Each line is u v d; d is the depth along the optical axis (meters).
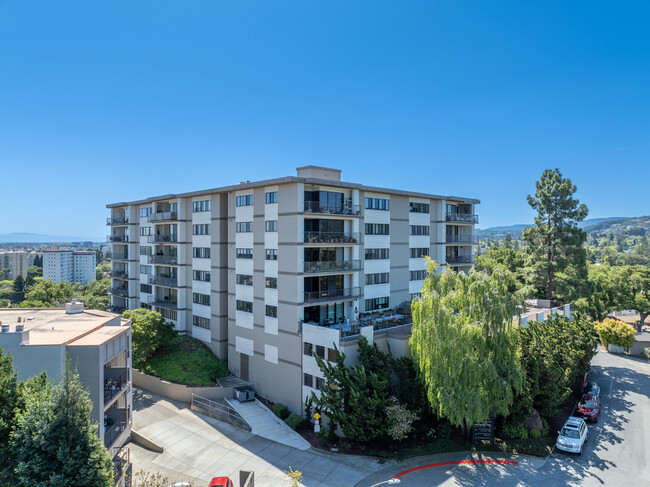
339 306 38.25
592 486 22.42
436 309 24.73
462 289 25.92
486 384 24.97
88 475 15.27
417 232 47.16
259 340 36.56
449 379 24.31
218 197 42.19
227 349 41.84
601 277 57.38
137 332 38.66
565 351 31.58
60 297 60.59
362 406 25.50
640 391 37.59
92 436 16.09
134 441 28.70
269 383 35.22
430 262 27.19
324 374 27.53
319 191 35.88
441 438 27.08
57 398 15.51
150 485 21.09
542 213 48.41
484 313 25.53
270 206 35.81
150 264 52.88
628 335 49.56
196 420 31.73
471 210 54.66
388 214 43.50
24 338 20.38
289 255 33.72
